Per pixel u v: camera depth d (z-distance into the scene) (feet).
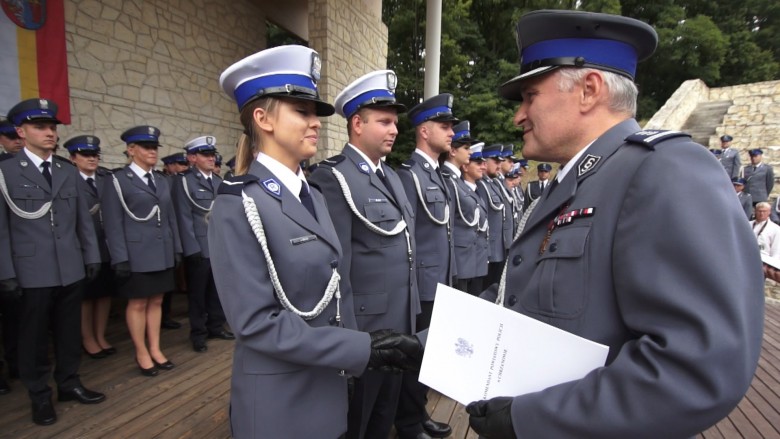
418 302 6.93
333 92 22.15
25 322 7.92
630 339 2.38
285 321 3.62
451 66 52.37
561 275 2.60
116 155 16.40
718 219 2.04
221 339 12.72
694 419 1.88
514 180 23.30
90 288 10.84
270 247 3.84
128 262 9.88
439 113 8.58
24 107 8.29
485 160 16.11
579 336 2.44
